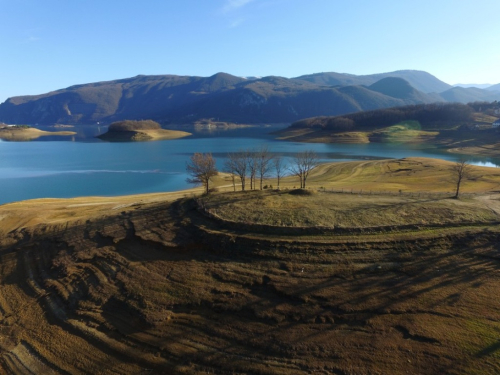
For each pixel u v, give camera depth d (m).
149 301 26.30
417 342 20.38
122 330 24.30
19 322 26.95
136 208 46.31
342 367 19.34
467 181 67.69
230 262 29.52
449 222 32.38
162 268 30.28
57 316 27.16
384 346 20.33
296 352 20.61
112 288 28.86
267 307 24.22
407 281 25.47
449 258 27.72
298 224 32.97
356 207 36.81
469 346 19.77
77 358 22.44
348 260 27.88
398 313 22.64
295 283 26.00
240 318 23.73
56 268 34.22
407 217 33.62
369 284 25.38
